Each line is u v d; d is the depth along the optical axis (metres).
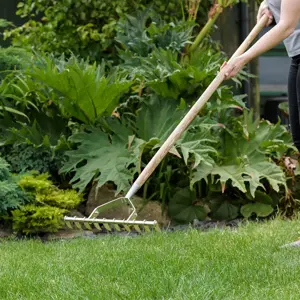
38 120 8.63
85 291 4.78
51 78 8.05
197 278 4.95
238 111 11.31
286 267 5.26
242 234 6.60
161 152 6.16
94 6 10.27
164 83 8.39
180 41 9.28
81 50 10.45
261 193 8.25
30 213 7.55
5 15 12.46
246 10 12.68
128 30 9.44
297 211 8.36
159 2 10.21
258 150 8.41
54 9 10.39
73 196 7.89
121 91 8.28
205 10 10.49
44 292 4.87
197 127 8.23
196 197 8.35
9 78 8.95
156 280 4.95
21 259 6.00
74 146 8.34
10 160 8.35
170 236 6.82
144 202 8.10
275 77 14.30
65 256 6.04
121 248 6.17
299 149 6.48
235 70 6.09
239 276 5.05
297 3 5.86
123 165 7.94
